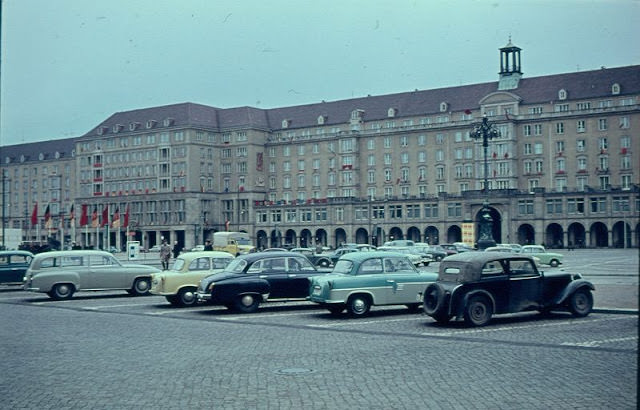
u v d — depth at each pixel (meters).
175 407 10.32
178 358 14.51
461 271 19.44
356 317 22.12
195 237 132.50
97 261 30.88
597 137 103.75
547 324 19.47
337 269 22.95
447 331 18.39
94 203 145.50
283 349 15.62
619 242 95.44
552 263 52.16
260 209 133.75
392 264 22.70
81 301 29.58
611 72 107.31
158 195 135.62
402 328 19.17
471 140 114.88
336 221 123.44
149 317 22.94
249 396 10.95
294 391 11.26
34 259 30.22
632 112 100.50
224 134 139.25
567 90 108.81
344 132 127.94
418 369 12.99
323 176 131.88
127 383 12.02
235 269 24.48
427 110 122.06
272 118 143.12
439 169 118.62
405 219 115.94
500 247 57.09
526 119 109.75
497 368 12.94
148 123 139.50
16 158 169.38
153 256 87.56
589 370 12.61
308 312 24.14
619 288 28.50
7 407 10.39
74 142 159.25
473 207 107.75
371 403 10.39
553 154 107.56
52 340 17.31
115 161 144.38
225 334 18.33
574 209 98.44
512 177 109.75
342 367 13.30
